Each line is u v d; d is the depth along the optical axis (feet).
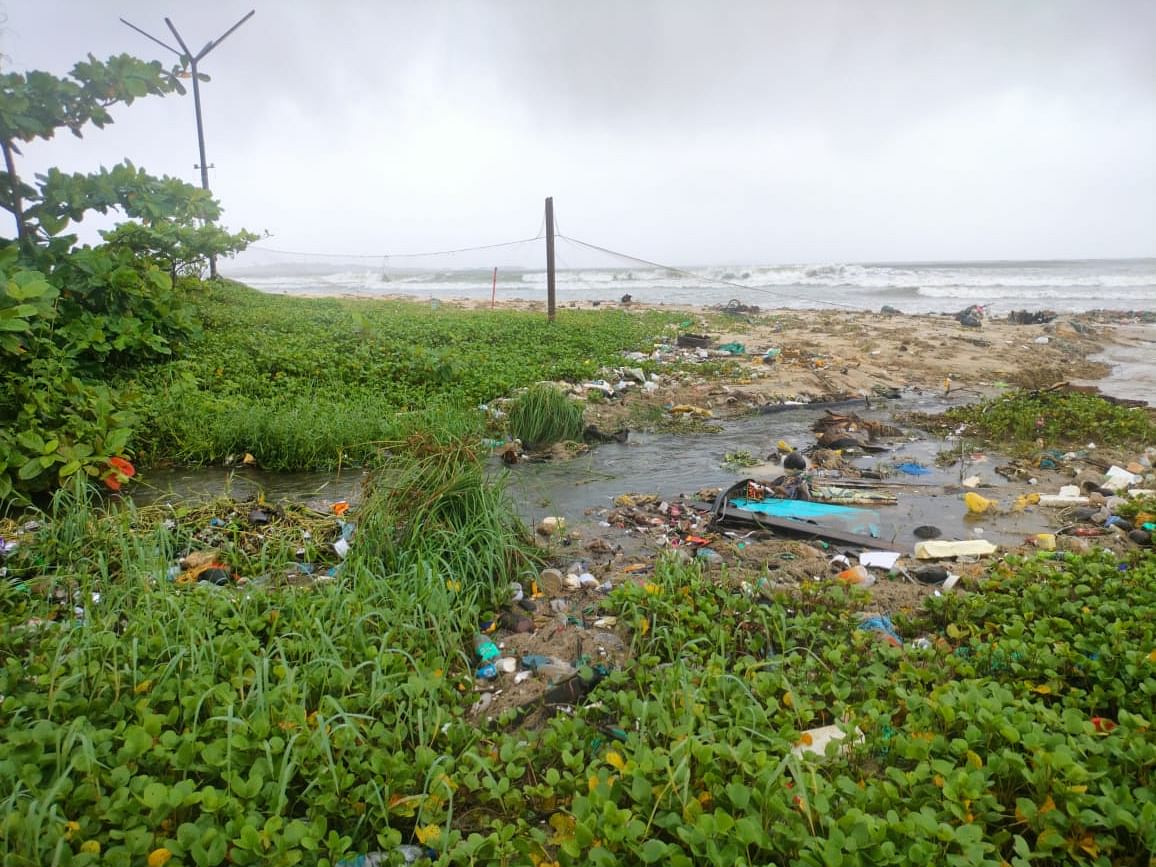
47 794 8.88
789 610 16.10
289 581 17.90
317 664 12.87
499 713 12.87
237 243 53.88
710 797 9.84
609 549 20.40
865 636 14.29
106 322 35.58
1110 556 17.16
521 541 19.75
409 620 14.82
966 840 8.68
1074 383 46.75
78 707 11.41
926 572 18.26
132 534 18.01
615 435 33.14
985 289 140.56
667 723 11.00
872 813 9.66
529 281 198.49
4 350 24.32
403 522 18.37
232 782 9.77
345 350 43.45
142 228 42.04
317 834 9.30
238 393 34.22
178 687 11.84
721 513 22.54
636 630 15.10
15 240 34.55
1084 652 13.16
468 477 18.98
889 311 91.45
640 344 55.62
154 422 28.63
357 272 197.36
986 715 10.57
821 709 12.47
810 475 27.53
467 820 10.48
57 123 35.32
